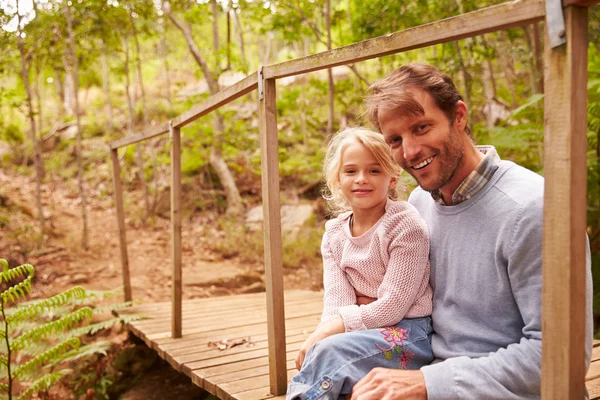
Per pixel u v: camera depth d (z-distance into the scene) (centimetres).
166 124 355
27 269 316
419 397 133
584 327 105
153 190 964
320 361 154
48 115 1302
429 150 141
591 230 446
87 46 1006
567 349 104
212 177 945
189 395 371
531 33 568
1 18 744
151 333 370
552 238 105
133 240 793
